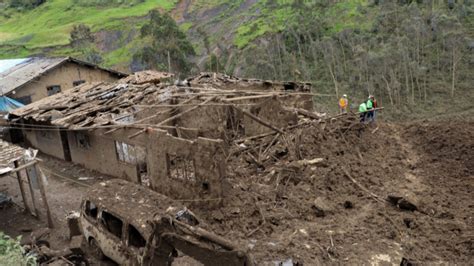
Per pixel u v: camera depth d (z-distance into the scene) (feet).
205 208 50.44
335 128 71.92
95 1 346.13
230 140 67.51
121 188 43.32
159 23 195.72
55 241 50.01
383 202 50.80
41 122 81.41
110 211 38.86
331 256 39.65
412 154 67.15
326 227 45.34
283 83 91.40
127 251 36.83
